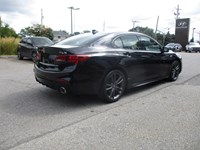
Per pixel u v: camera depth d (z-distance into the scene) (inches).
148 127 145.7
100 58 184.2
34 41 510.9
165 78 273.0
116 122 153.6
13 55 617.9
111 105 189.8
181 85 259.9
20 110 176.6
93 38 197.9
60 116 164.4
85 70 177.2
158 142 126.7
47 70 189.9
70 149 119.6
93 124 150.4
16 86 252.4
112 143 125.7
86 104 191.9
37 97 210.4
